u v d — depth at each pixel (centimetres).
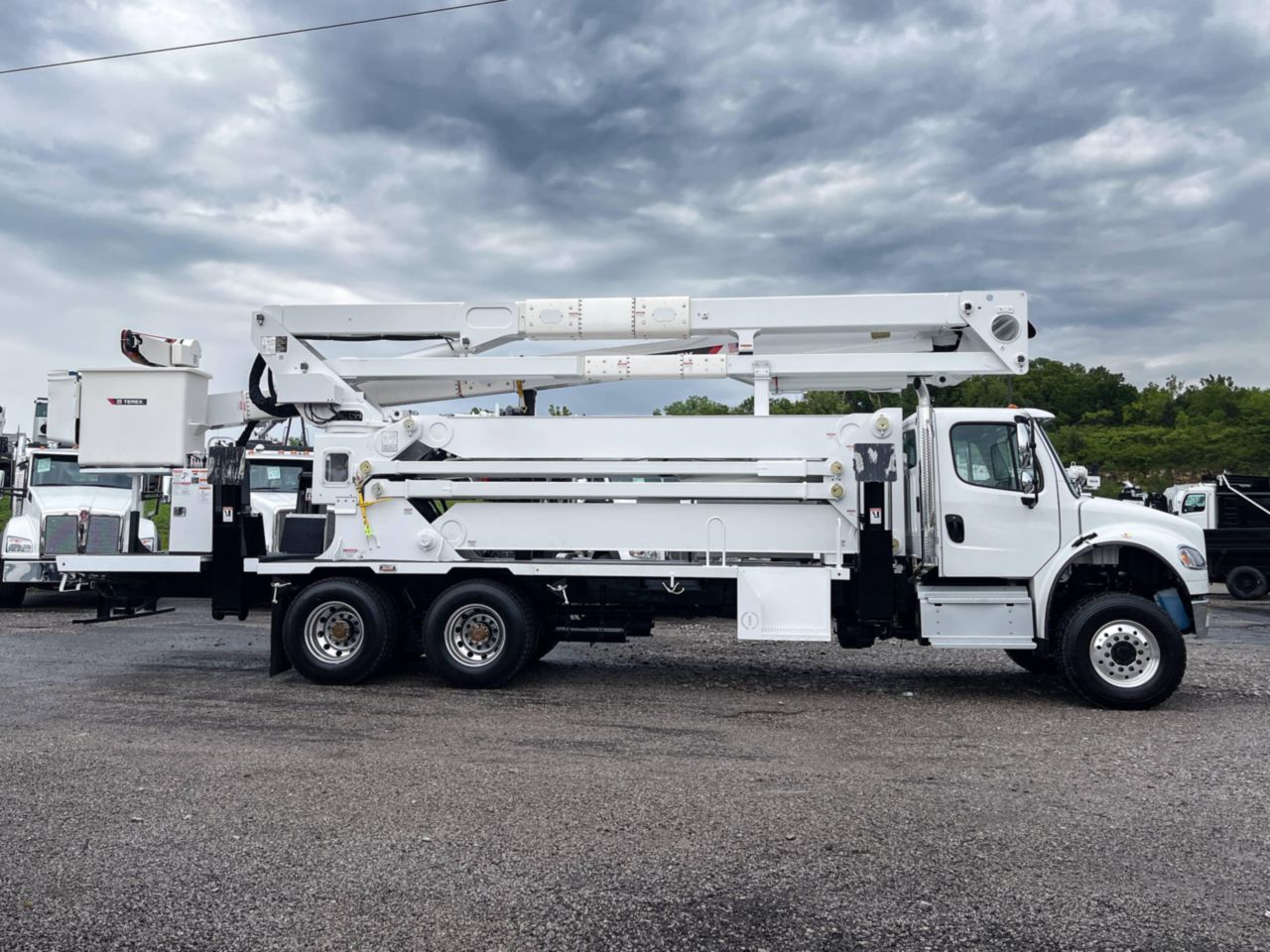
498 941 359
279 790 549
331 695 835
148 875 421
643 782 571
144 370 995
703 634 1301
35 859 439
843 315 912
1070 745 674
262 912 383
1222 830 490
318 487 902
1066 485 845
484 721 737
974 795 550
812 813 514
